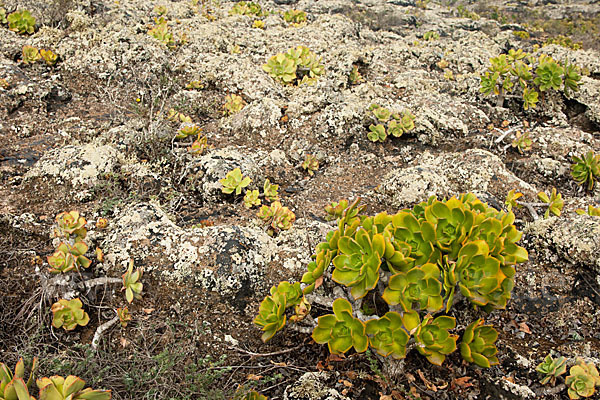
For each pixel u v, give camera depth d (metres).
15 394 1.06
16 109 2.37
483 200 2.04
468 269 1.35
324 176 2.36
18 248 1.58
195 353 1.42
